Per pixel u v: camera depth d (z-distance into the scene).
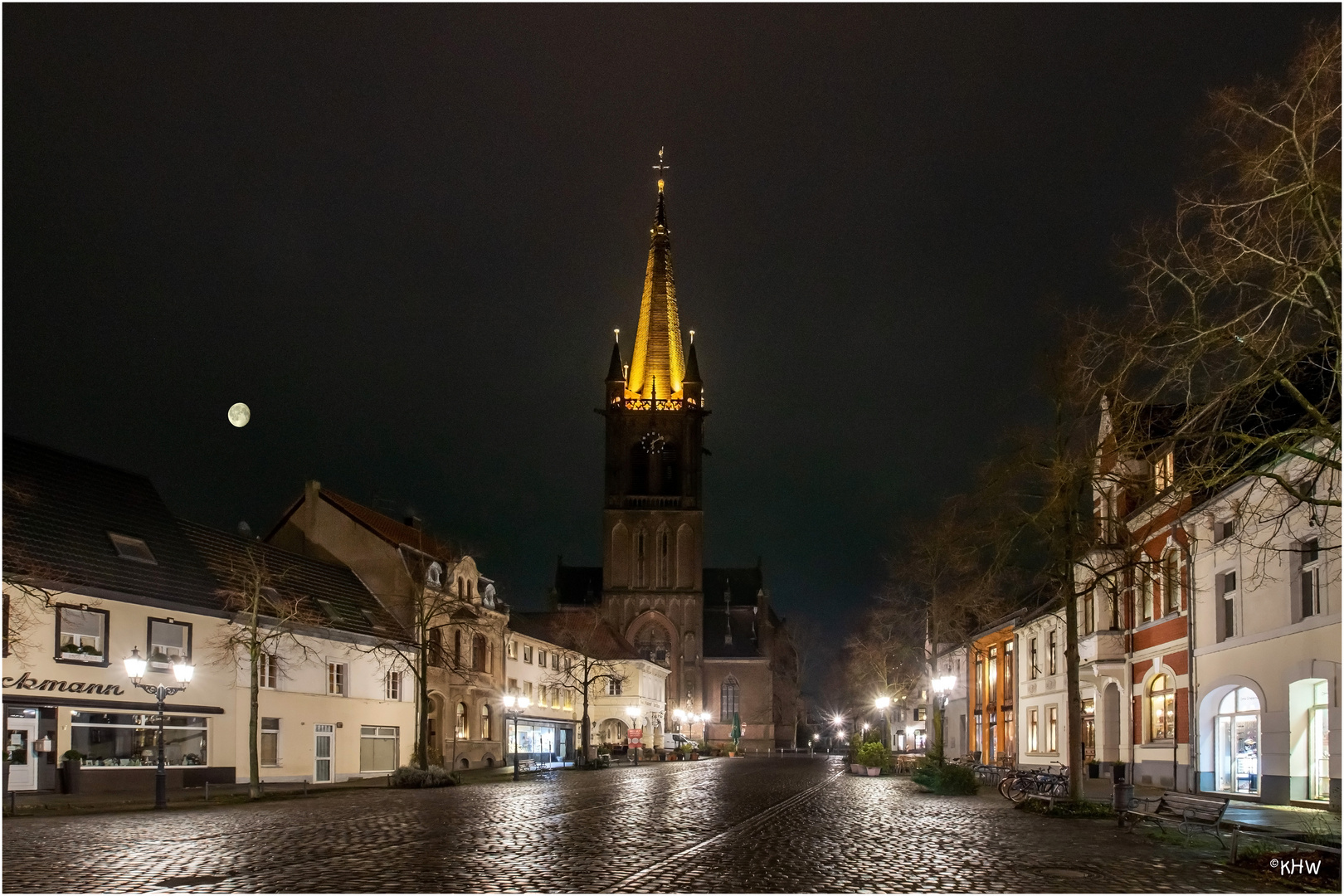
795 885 15.98
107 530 43.53
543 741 83.12
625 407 128.88
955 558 30.16
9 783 36.22
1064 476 26.98
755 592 152.12
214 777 44.12
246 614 44.47
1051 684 51.78
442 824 25.84
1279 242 15.96
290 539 64.19
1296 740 28.77
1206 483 17.75
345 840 21.88
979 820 27.61
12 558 36.88
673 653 124.44
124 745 40.84
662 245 134.88
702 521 127.44
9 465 41.66
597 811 30.33
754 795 38.81
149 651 42.00
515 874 16.94
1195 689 35.00
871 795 39.12
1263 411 20.50
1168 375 17.34
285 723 49.03
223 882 16.08
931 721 79.38
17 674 36.62
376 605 60.94
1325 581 27.12
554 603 146.50
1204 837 22.31
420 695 48.59
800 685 149.50
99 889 15.43
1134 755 41.19
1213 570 34.12
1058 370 26.94
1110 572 28.53
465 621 61.25
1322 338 16.28
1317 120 15.29
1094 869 17.95
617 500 127.31
